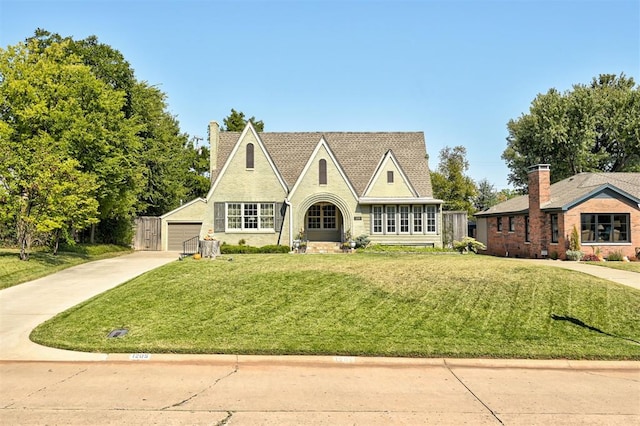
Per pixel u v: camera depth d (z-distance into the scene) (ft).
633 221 90.22
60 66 86.89
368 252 89.35
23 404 24.03
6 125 74.79
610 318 41.78
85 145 88.63
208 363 31.78
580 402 25.31
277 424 21.75
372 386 27.61
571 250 88.33
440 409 24.00
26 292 52.95
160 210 152.46
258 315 41.68
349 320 40.52
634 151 155.74
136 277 58.65
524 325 39.75
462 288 49.62
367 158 112.27
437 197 171.63
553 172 162.30
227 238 99.30
